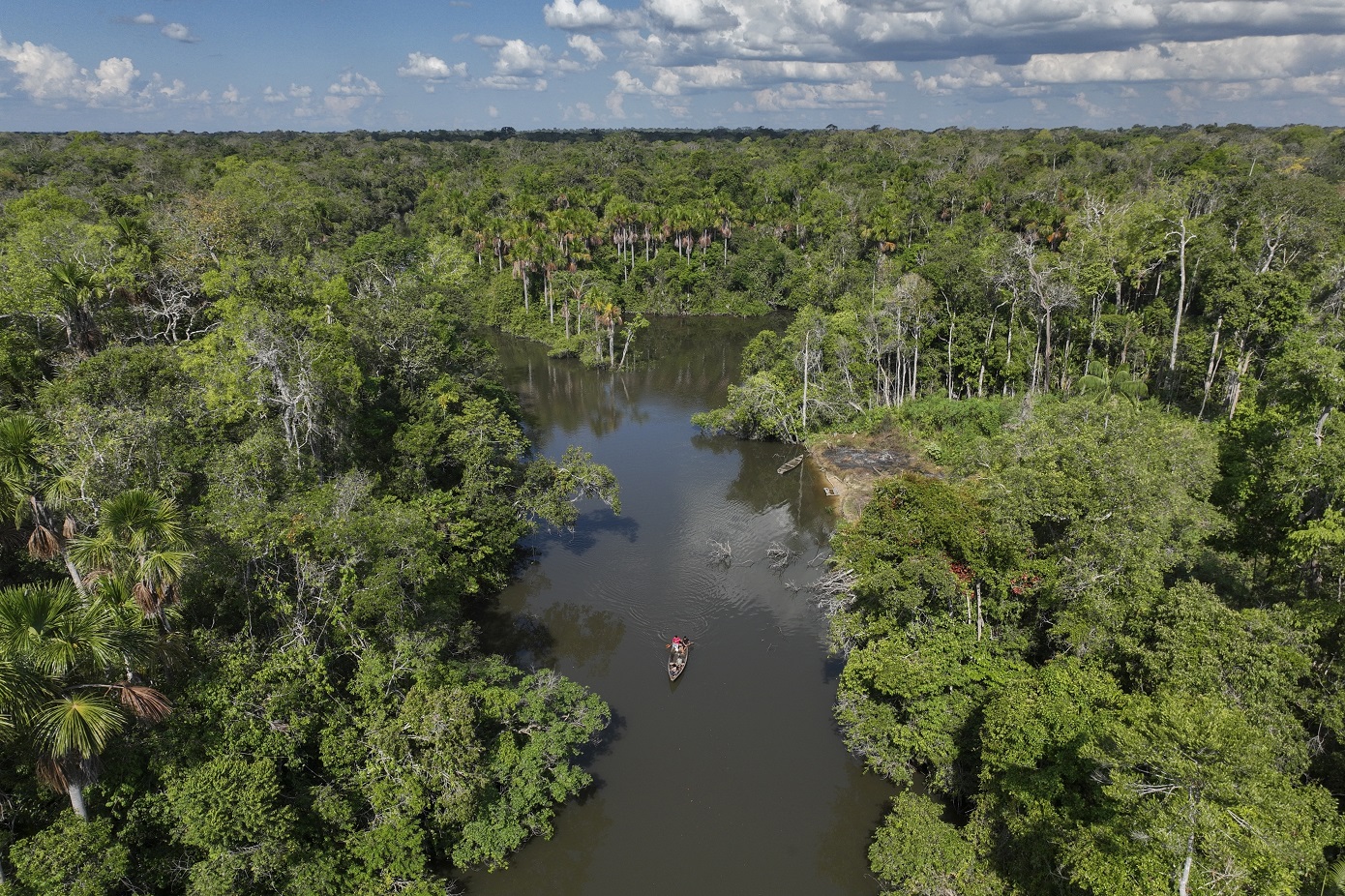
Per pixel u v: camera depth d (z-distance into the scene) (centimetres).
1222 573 3123
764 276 11794
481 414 4747
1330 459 2967
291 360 3781
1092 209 7506
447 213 12450
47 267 4509
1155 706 2164
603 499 5394
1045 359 6675
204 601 2819
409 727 2555
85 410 3083
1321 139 13900
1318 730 2442
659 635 4141
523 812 2850
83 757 1964
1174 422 4347
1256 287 5450
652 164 17862
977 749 2755
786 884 2789
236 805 2123
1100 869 1948
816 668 3884
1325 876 1928
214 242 6012
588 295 9200
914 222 11325
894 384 7350
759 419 6838
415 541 3106
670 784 3200
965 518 3130
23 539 2564
